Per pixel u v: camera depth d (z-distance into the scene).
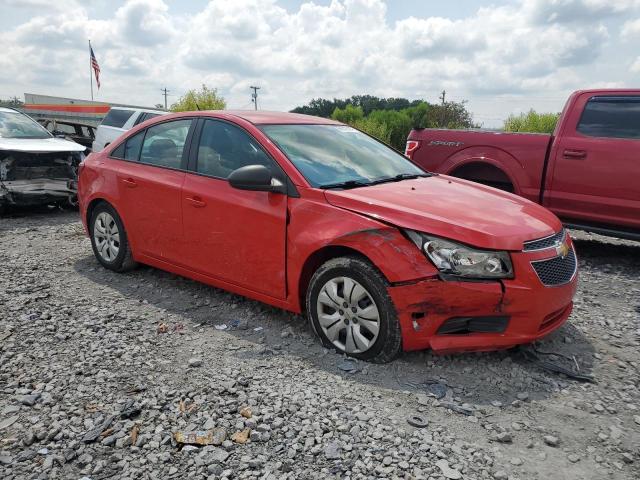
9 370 3.69
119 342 4.12
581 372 3.74
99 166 5.73
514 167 7.01
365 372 3.64
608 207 6.43
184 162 4.94
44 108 33.47
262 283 4.33
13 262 6.20
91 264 6.13
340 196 3.91
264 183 4.02
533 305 3.53
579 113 6.66
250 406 3.23
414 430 3.01
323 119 5.34
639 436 3.01
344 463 2.74
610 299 5.35
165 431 3.02
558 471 2.71
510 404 3.31
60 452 2.84
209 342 4.15
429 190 4.26
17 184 8.92
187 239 4.85
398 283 3.54
